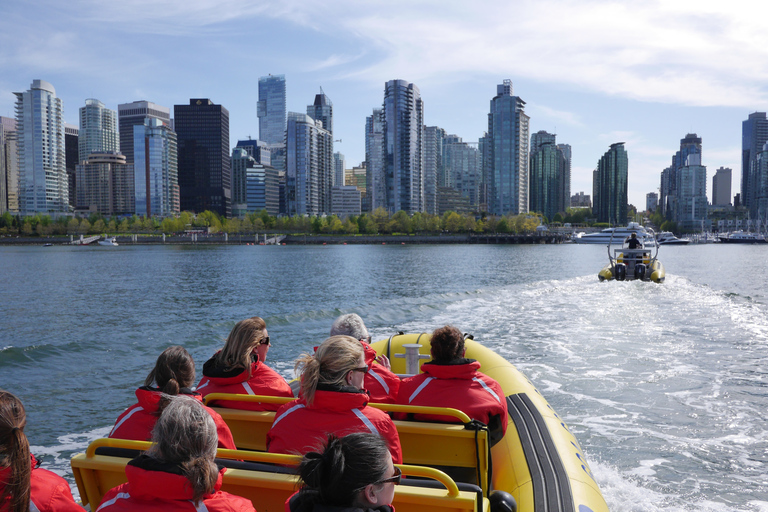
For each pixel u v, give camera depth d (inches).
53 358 497.0
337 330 162.4
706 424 291.4
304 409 117.4
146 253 4456.2
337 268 2108.8
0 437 74.5
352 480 67.4
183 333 649.6
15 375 437.4
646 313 695.1
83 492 121.7
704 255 3720.5
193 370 127.5
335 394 112.5
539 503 143.3
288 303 975.6
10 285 1465.3
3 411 75.8
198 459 80.7
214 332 660.1
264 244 7327.8
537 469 158.1
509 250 4714.6
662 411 312.0
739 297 877.2
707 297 872.3
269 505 114.6
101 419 334.6
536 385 365.7
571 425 291.6
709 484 224.1
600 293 941.8
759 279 1471.5
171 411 83.3
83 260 3211.1
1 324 768.9
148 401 120.0
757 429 284.0
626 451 257.4
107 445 121.6
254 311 866.1
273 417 145.2
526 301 843.4
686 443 266.4
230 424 152.5
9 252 4827.8
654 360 432.8
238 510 88.1
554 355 456.1
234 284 1406.3
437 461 142.6
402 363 246.2
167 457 81.4
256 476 112.3
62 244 7559.1
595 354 457.1
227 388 154.3
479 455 137.0
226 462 117.6
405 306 802.2
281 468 113.5
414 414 151.7
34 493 83.6
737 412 309.1
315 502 70.9
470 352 251.6
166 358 124.2
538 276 1584.6
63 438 303.0
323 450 73.0
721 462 244.8
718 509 204.2
